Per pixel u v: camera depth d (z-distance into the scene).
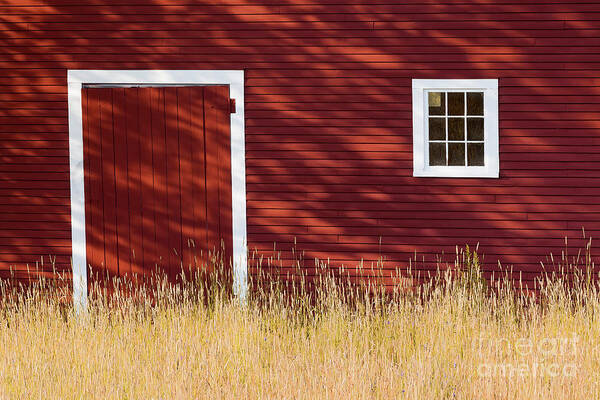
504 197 14.40
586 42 14.17
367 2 14.50
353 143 14.62
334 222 14.68
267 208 14.77
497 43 14.32
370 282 14.64
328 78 14.61
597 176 14.24
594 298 12.96
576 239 14.30
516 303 13.81
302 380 11.27
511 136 14.36
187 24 14.77
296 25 14.63
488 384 11.09
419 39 14.45
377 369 11.62
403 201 14.56
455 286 13.54
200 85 14.80
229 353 12.16
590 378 11.21
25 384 11.40
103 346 12.17
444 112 14.65
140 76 14.84
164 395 11.12
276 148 14.73
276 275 14.79
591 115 14.21
